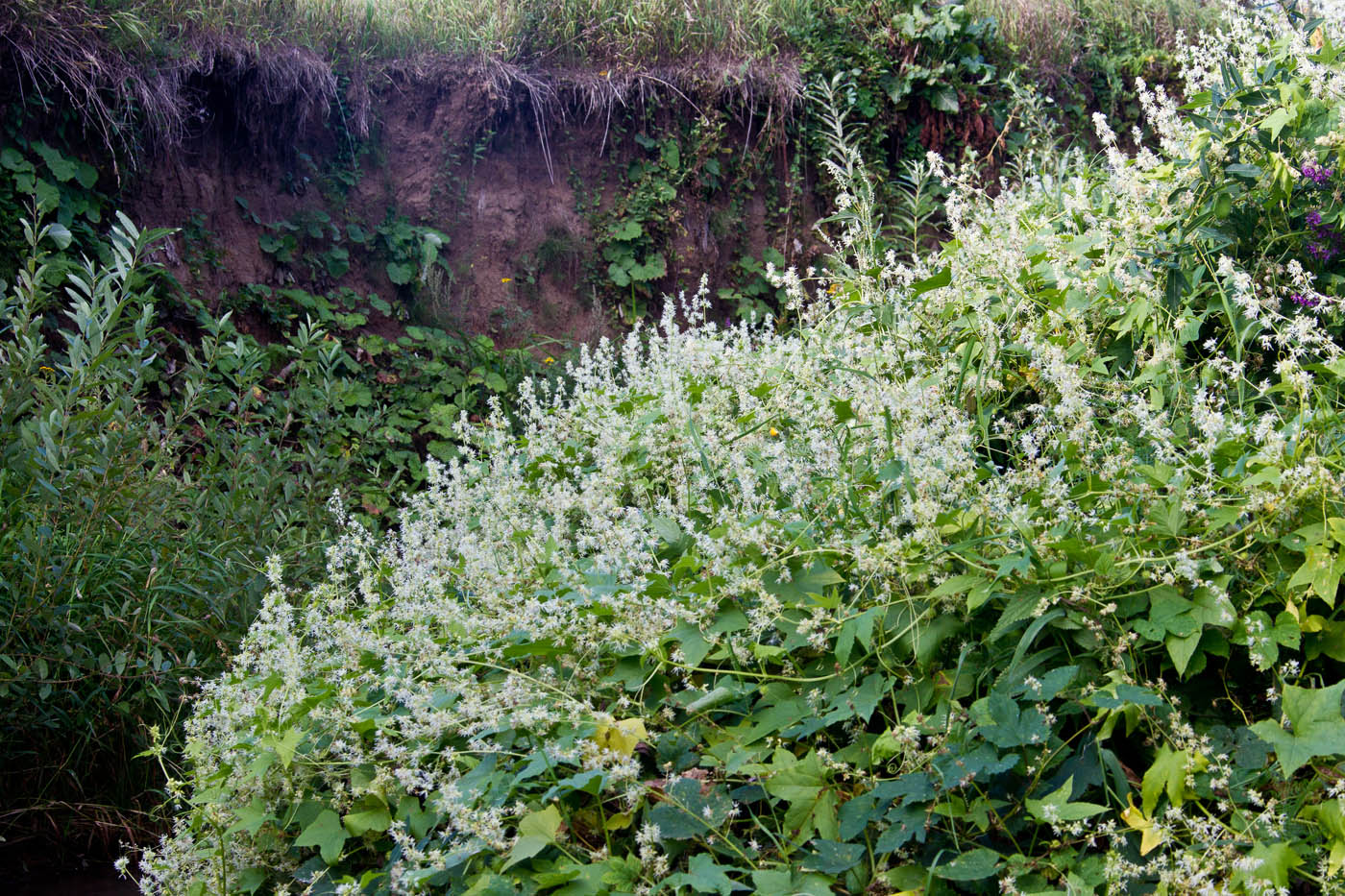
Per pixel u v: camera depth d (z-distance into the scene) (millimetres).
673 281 8617
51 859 3709
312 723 2330
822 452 2566
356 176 7906
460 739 2225
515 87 8320
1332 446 2105
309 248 7684
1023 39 9539
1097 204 3635
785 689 2096
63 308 6223
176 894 2230
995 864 1614
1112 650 1908
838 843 1712
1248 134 3055
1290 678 1883
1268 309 2699
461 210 8242
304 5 7762
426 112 8203
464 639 2357
